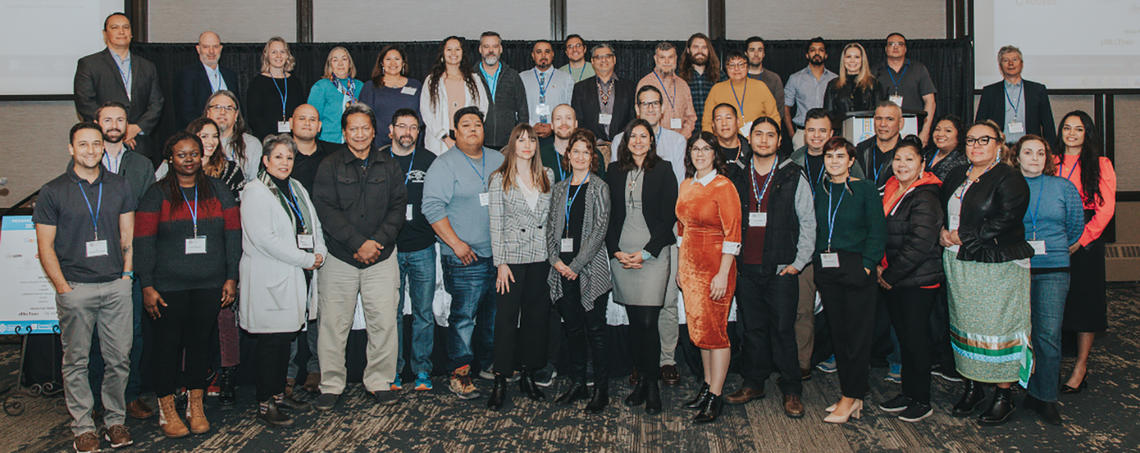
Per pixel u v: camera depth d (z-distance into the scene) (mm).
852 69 4797
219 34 6023
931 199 3084
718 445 2955
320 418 3328
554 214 3301
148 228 2984
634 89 4578
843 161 3092
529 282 3373
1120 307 5555
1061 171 3549
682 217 3170
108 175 2965
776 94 5016
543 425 3199
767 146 3201
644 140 3217
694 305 3158
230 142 3660
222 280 3137
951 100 6043
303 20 6047
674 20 6164
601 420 3254
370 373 3547
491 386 3805
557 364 3969
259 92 4488
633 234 3230
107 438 3092
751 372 3449
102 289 2918
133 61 4391
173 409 3145
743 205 3285
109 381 3006
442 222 3443
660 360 3650
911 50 6043
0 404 3602
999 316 3025
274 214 3143
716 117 3613
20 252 3689
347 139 3400
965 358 3119
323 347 3445
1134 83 6340
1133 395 3523
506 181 3340
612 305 3924
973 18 6238
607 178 3367
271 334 3178
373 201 3391
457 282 3551
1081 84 6316
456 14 6137
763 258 3236
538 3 6145
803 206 3166
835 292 3158
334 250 3385
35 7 5797
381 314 3469
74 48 5840
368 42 5887
